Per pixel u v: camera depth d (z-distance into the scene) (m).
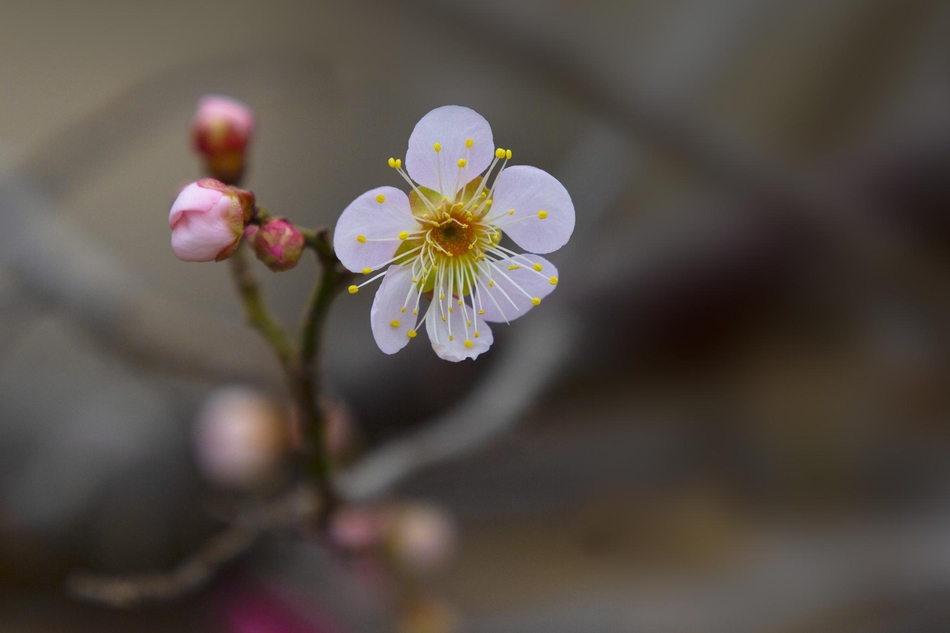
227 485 0.32
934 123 0.36
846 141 0.37
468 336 0.27
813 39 0.38
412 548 0.30
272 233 0.26
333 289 0.26
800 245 0.34
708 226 0.34
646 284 0.34
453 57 0.34
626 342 0.34
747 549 0.38
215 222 0.26
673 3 0.38
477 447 0.30
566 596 0.36
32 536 0.33
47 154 0.35
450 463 0.30
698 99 0.37
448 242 0.27
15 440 0.33
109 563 0.33
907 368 0.37
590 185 0.34
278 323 0.27
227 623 0.33
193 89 0.35
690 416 0.37
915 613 0.34
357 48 0.35
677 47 0.38
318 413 0.27
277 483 0.32
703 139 0.33
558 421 0.36
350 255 0.26
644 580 0.37
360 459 0.32
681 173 0.34
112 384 0.34
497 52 0.33
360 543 0.30
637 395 0.35
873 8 0.37
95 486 0.33
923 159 0.35
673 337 0.34
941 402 0.38
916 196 0.34
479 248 0.27
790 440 0.38
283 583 0.34
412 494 0.38
